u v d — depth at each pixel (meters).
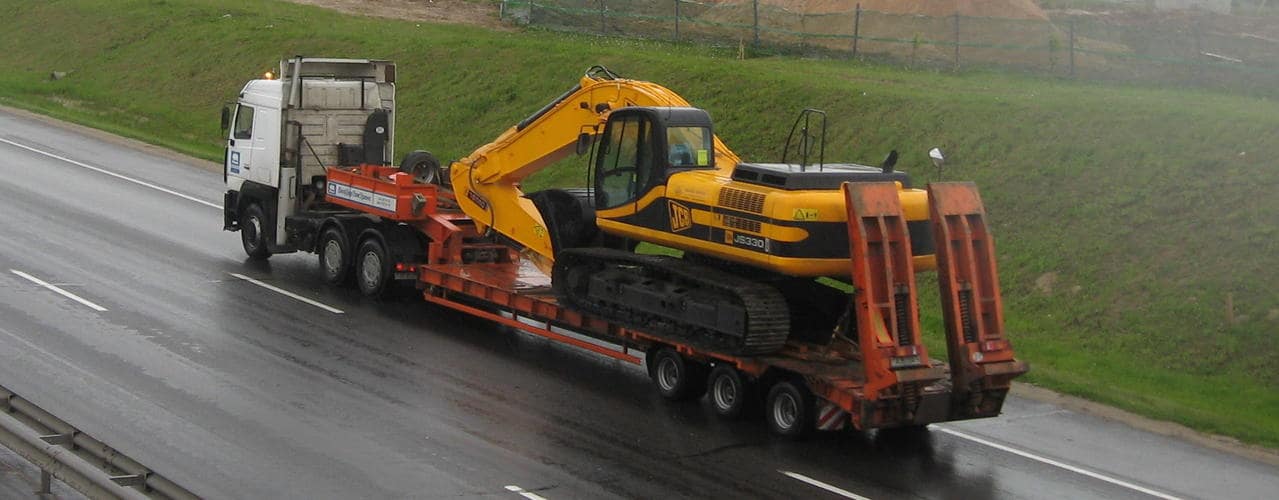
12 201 24.42
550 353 16.72
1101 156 21.48
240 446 12.59
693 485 12.09
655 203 14.81
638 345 15.24
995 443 13.88
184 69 38.47
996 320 13.34
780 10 36.22
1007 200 21.30
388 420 13.62
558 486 11.90
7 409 11.11
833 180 13.59
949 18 32.97
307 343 16.48
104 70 40.12
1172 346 17.27
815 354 13.97
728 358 13.82
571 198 16.80
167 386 14.37
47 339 15.90
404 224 18.94
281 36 38.59
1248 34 36.59
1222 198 19.50
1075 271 19.16
